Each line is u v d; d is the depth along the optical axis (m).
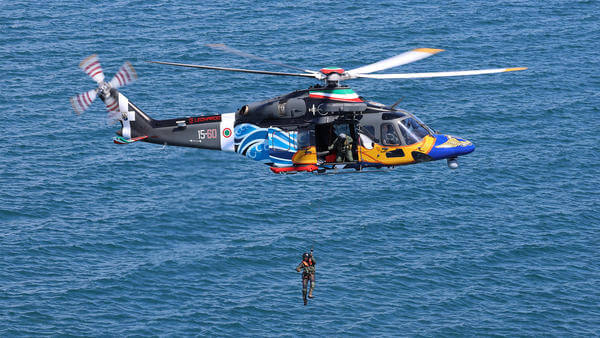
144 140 178.25
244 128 173.88
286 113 170.50
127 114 176.62
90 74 173.25
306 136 170.25
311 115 169.62
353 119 170.62
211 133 176.00
